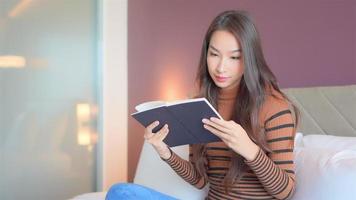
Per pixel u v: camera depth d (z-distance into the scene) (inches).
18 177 91.5
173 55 102.0
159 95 105.2
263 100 43.3
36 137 93.4
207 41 47.4
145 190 31.7
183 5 99.5
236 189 44.6
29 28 90.9
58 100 96.5
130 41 107.6
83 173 101.7
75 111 99.6
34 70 92.3
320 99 69.3
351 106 65.0
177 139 46.3
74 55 98.6
